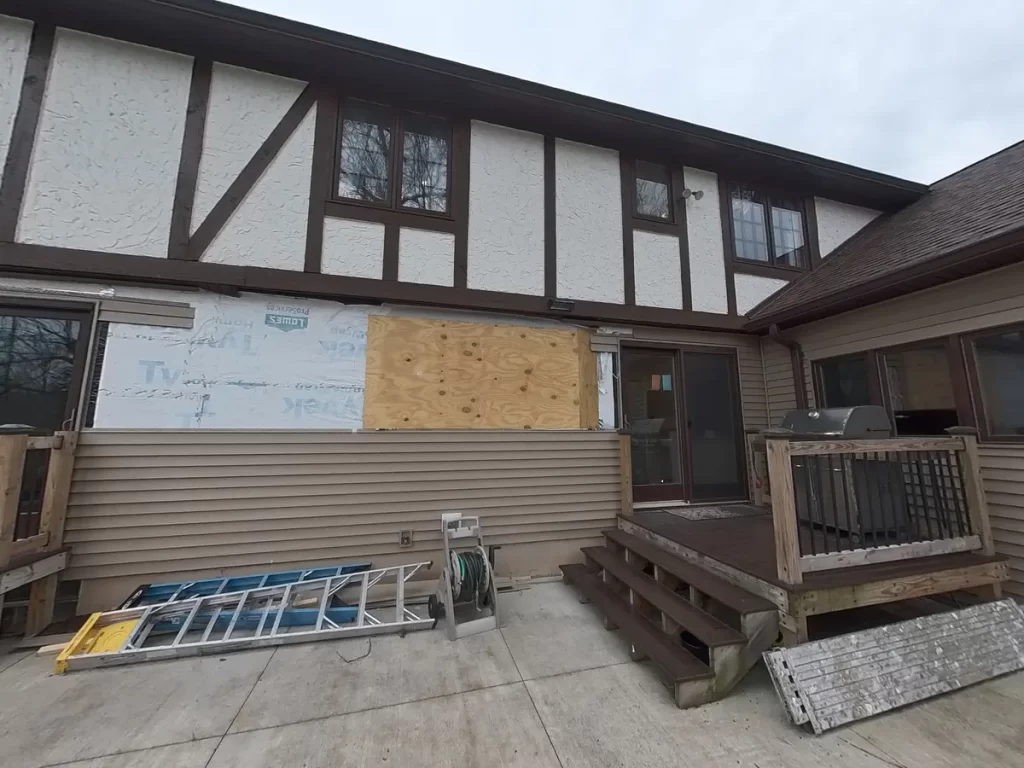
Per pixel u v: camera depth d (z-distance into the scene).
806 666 2.33
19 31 3.63
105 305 3.65
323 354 4.17
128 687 2.54
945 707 2.35
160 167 3.83
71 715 2.28
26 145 3.54
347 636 3.18
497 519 4.44
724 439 5.56
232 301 3.98
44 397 3.51
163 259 3.72
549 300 4.78
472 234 4.65
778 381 5.60
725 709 2.35
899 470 3.21
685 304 5.37
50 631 3.17
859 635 2.55
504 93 4.56
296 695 2.48
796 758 1.99
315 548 3.94
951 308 3.87
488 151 4.82
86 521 3.45
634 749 2.05
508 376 4.70
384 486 4.18
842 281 4.66
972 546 3.14
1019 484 3.44
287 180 4.13
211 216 3.89
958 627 2.76
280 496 3.91
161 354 3.75
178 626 3.18
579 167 5.15
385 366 4.33
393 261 4.36
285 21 3.83
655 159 5.49
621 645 3.08
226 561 3.73
